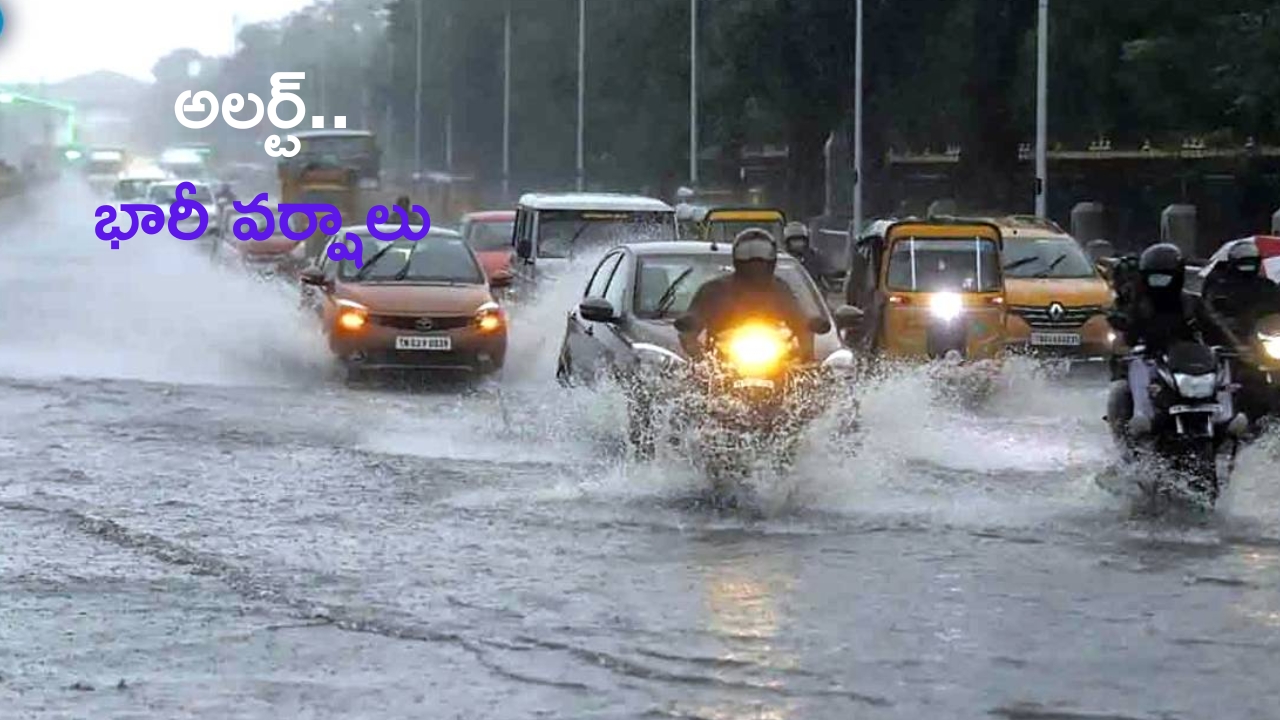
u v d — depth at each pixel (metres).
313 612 21.64
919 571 23.98
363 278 51.50
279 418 41.25
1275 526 27.19
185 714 17.42
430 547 25.67
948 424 39.28
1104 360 53.47
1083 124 99.75
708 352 29.92
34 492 30.67
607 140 163.25
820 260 55.91
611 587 22.98
